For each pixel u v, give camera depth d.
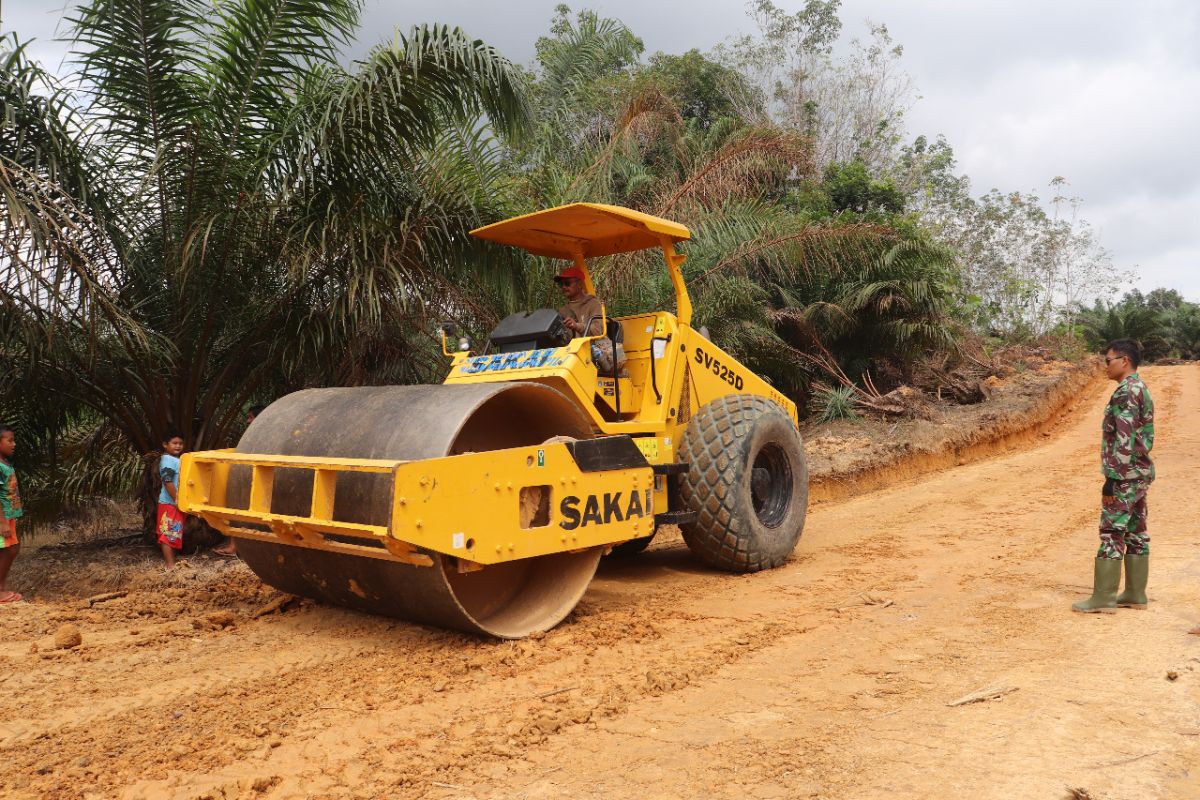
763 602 6.16
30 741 3.87
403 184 8.66
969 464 14.70
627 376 6.77
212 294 8.02
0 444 6.79
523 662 4.86
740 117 22.20
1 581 6.74
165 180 7.66
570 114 16.28
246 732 3.93
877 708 4.04
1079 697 4.05
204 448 8.51
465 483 4.81
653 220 6.54
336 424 5.38
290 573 5.76
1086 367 27.80
